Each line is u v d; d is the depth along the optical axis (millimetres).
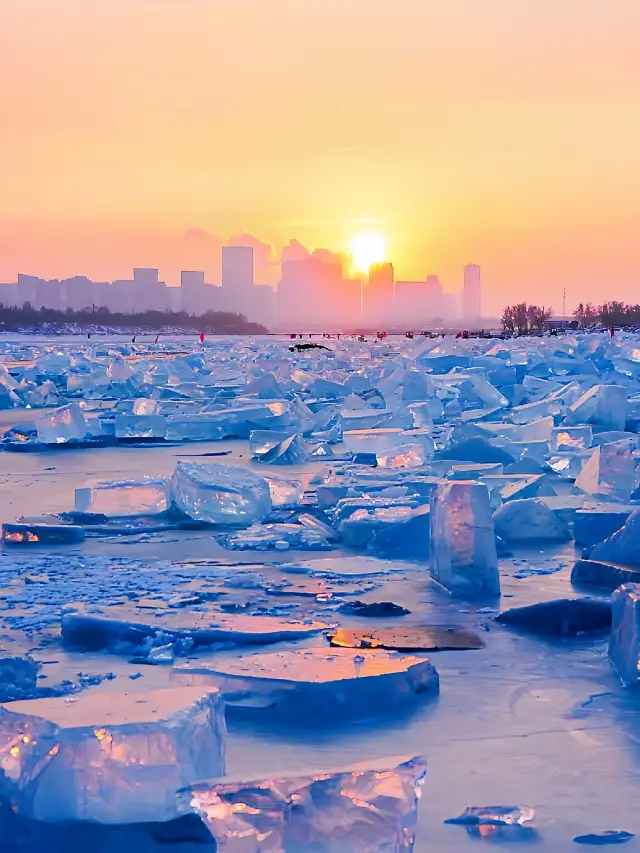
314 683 4219
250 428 16422
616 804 3375
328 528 8406
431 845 3080
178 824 2955
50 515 9203
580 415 14984
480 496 6445
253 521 8812
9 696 4355
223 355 45844
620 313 95375
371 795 2672
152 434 16078
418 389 19453
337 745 3887
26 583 6645
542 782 3551
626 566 6574
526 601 6176
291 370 27922
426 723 4121
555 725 4105
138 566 7195
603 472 9336
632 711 4266
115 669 4840
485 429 12719
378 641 5270
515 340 51031
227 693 4324
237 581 6625
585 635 5438
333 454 13609
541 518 8195
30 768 3008
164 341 95750
